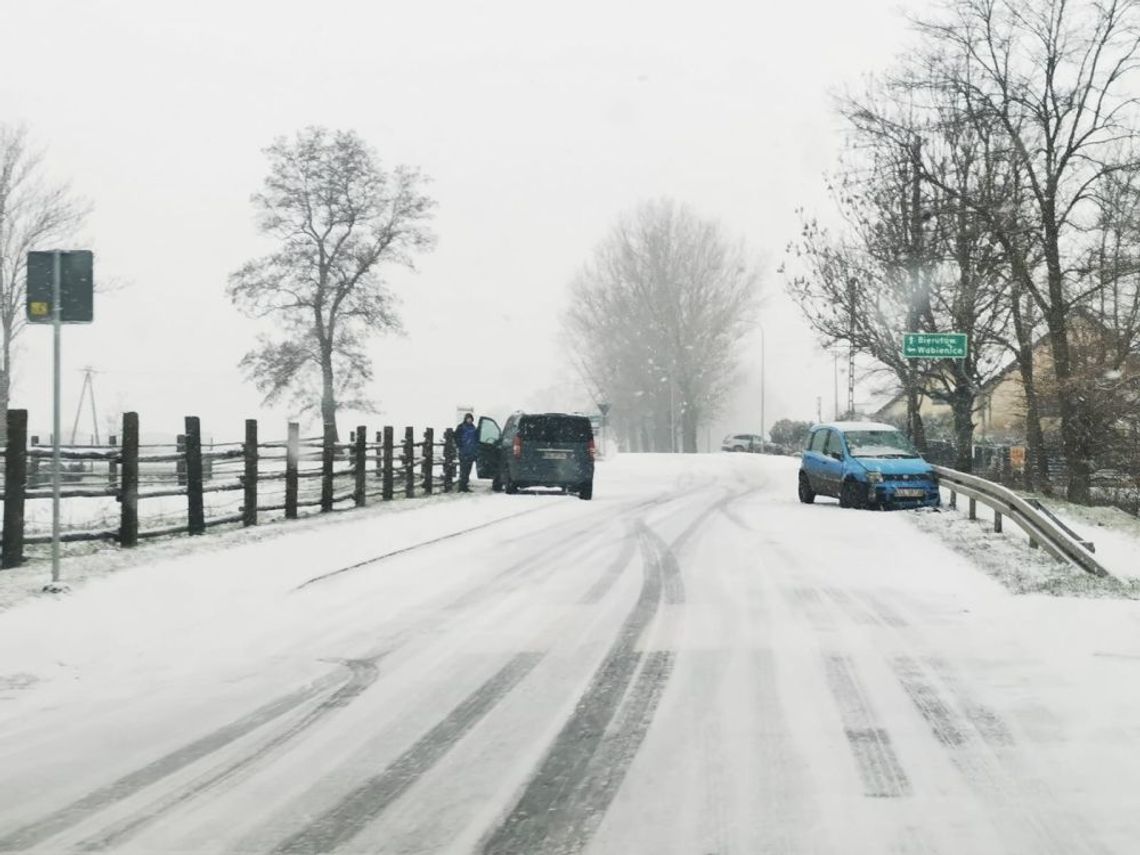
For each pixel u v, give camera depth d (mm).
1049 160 32594
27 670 9047
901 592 13070
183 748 6820
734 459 58969
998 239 32312
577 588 13375
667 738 6945
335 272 59500
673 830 5336
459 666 9125
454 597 12688
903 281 33844
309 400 59531
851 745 6766
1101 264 32344
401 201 60906
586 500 28844
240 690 8352
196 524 17703
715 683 8438
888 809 5613
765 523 22000
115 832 5355
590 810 5633
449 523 21125
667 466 51969
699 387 90188
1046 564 15547
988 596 12781
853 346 34781
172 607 11734
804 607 11984
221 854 5066
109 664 9297
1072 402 32562
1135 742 6805
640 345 89125
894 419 65812
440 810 5652
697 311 87750
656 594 12906
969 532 19953
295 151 59719
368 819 5527
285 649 9867
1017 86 32812
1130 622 10938
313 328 59125
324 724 7359
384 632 10617
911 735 6984
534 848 5121
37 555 14805
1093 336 35062
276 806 5734
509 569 15039
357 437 24516
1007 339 34656
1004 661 9195
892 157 34156
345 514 22312
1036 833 5270
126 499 15781
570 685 8406
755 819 5484
